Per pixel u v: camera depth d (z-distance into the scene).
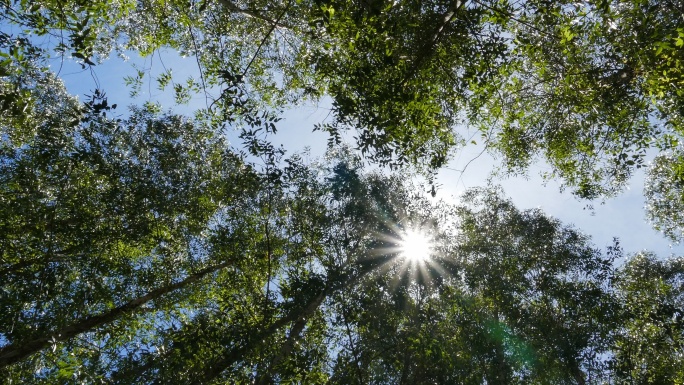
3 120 11.12
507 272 14.57
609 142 10.76
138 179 11.62
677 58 7.80
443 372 10.55
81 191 11.20
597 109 9.78
